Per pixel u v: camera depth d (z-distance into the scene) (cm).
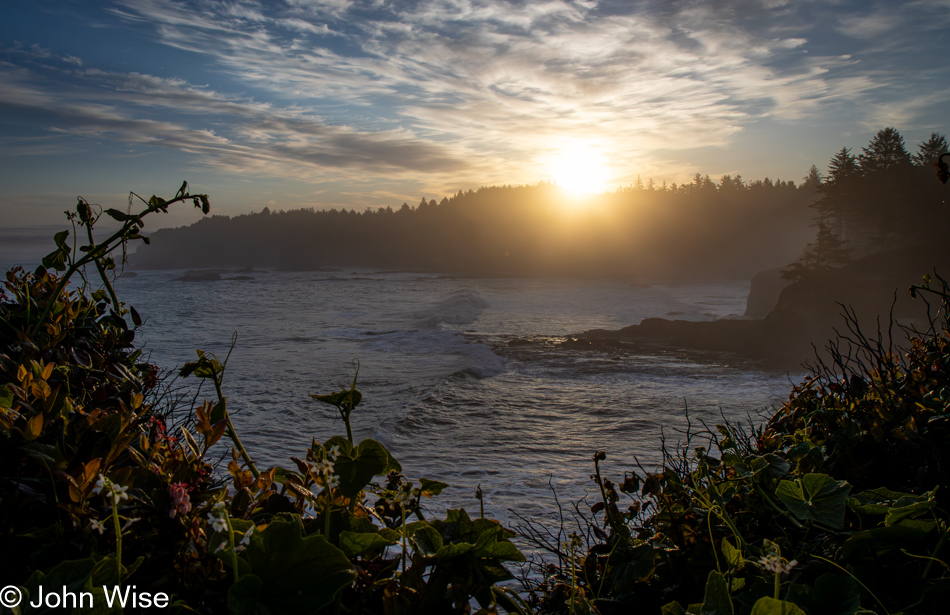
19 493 85
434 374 2039
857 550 128
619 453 1059
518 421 1374
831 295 3488
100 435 103
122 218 165
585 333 3550
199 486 107
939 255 3772
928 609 116
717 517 156
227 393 1559
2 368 127
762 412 1449
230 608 74
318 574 83
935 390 212
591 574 166
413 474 915
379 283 10438
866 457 178
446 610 97
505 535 110
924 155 8294
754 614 90
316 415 1333
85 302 199
